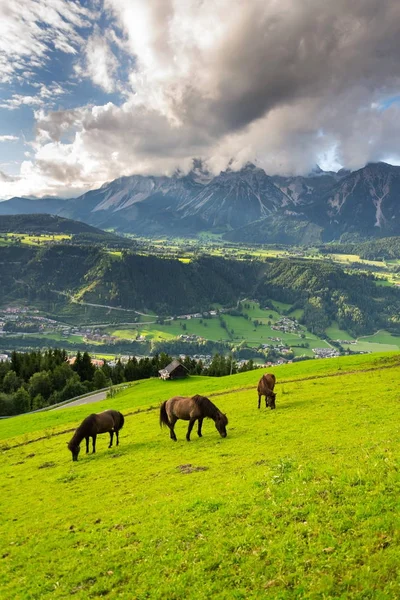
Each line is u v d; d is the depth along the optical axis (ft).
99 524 56.03
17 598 41.86
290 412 110.63
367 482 48.26
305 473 54.95
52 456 110.52
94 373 491.72
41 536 56.29
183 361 525.34
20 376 499.51
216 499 53.98
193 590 37.09
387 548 36.09
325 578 33.99
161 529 49.08
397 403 103.45
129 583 40.40
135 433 121.60
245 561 39.34
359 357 241.55
